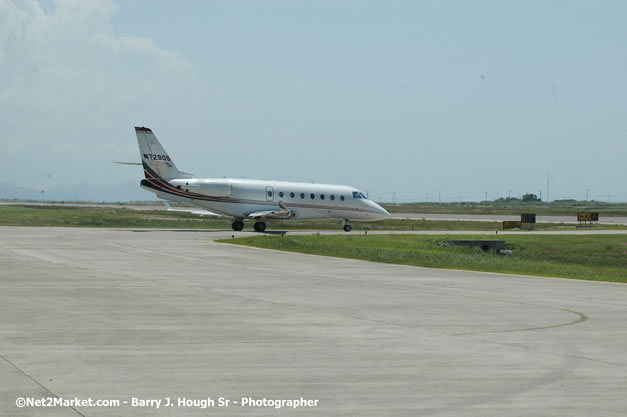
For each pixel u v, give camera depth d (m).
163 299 34.06
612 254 90.00
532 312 31.17
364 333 25.22
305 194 114.50
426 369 19.59
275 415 15.23
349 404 16.11
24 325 26.25
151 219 149.12
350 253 66.88
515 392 17.25
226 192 108.94
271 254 65.69
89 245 73.44
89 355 21.00
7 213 146.38
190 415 15.12
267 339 23.89
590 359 21.02
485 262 64.44
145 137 105.56
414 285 42.62
